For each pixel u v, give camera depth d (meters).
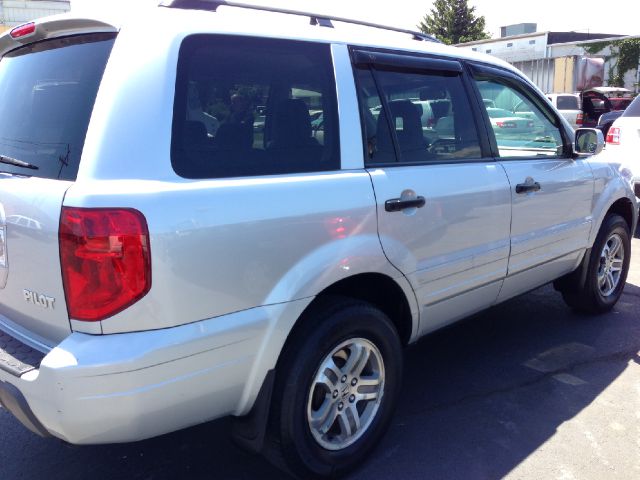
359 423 2.82
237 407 2.40
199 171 2.23
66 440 2.09
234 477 2.81
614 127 7.79
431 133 3.16
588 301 4.64
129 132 2.11
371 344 2.79
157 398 2.09
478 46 30.72
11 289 2.39
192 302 2.13
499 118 3.62
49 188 2.14
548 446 3.03
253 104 2.45
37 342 2.29
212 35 2.37
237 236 2.22
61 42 2.53
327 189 2.54
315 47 2.71
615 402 3.47
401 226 2.83
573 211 4.11
